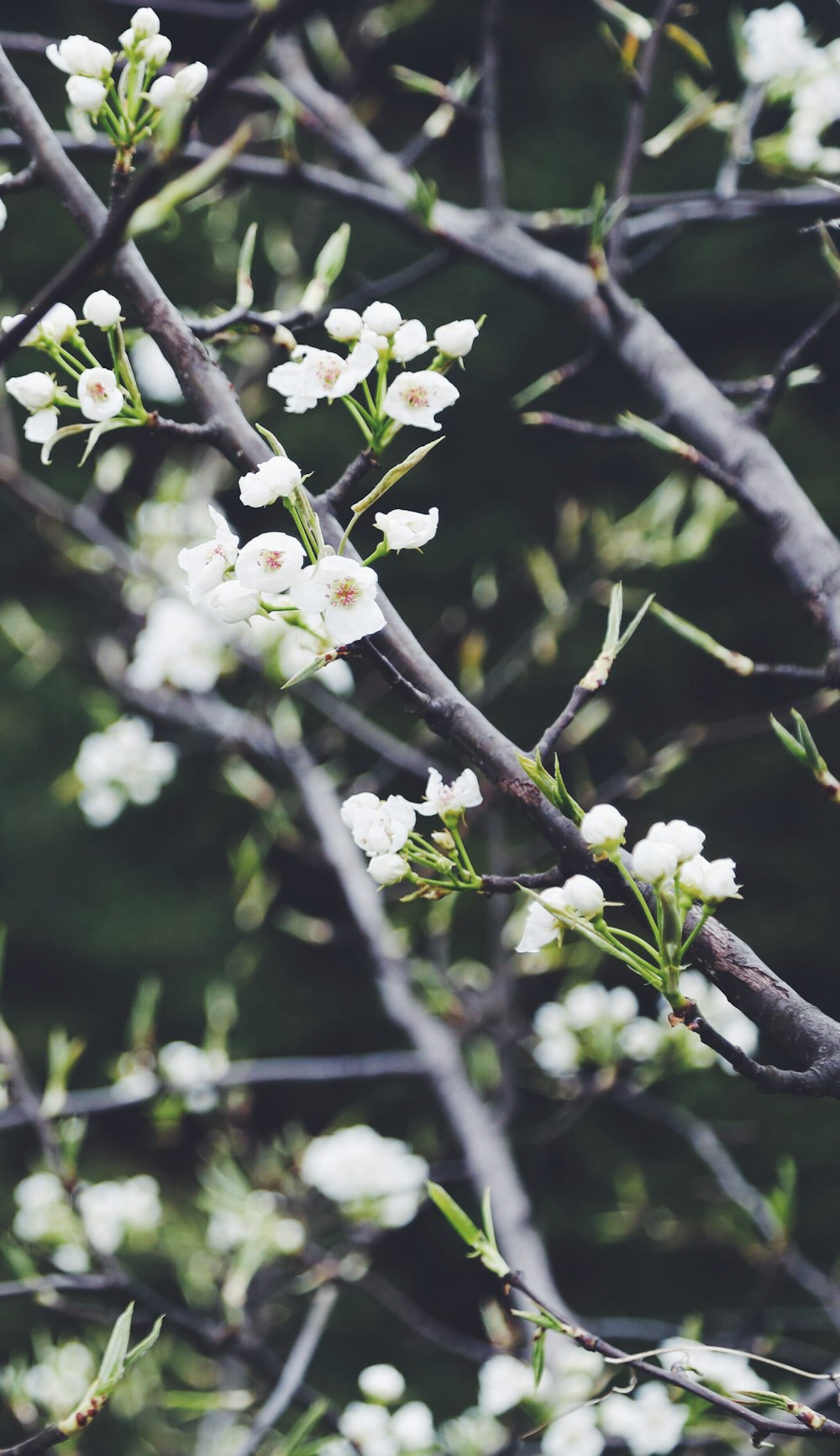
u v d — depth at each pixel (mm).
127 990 6488
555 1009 2801
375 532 3152
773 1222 2736
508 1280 1889
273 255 3152
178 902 6656
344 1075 2857
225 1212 2617
